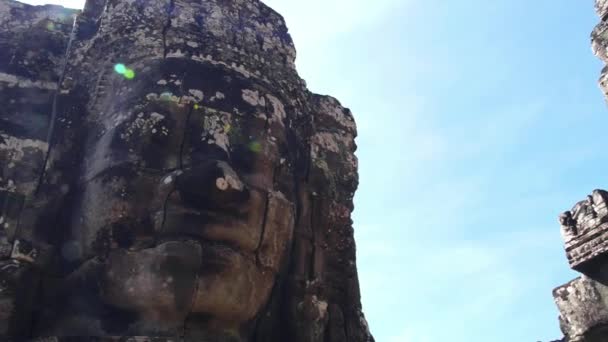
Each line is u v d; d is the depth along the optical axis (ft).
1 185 18.92
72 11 23.98
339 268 23.11
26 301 17.29
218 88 19.79
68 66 21.36
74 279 17.58
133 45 20.71
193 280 16.61
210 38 21.09
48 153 19.70
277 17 23.98
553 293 19.10
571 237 18.70
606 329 17.44
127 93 19.63
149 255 16.79
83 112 20.49
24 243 17.85
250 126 19.65
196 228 17.25
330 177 23.90
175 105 19.01
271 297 19.65
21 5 23.48
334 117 26.32
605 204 17.92
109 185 17.97
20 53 22.18
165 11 21.48
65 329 16.96
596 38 22.16
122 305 16.60
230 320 17.20
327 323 21.50
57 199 19.06
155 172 18.13
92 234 17.71
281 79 22.31
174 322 16.42
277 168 20.04
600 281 17.83
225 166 17.84
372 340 22.81
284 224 19.24
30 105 21.13
